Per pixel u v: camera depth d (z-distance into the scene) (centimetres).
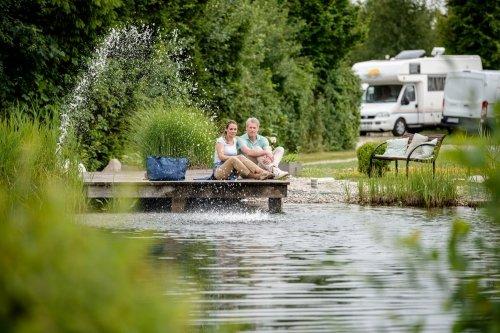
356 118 10075
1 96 4547
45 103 4781
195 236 3112
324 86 9569
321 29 9381
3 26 4497
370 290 2059
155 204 4244
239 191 3988
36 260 791
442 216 3888
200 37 6378
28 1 4612
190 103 5947
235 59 6738
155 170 4022
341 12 9550
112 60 5434
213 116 6150
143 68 5744
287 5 9281
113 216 3691
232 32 6581
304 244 2906
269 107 7475
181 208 3972
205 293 2033
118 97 5412
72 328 765
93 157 5241
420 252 847
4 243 802
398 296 1977
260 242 2958
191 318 1752
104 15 4922
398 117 12200
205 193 3978
